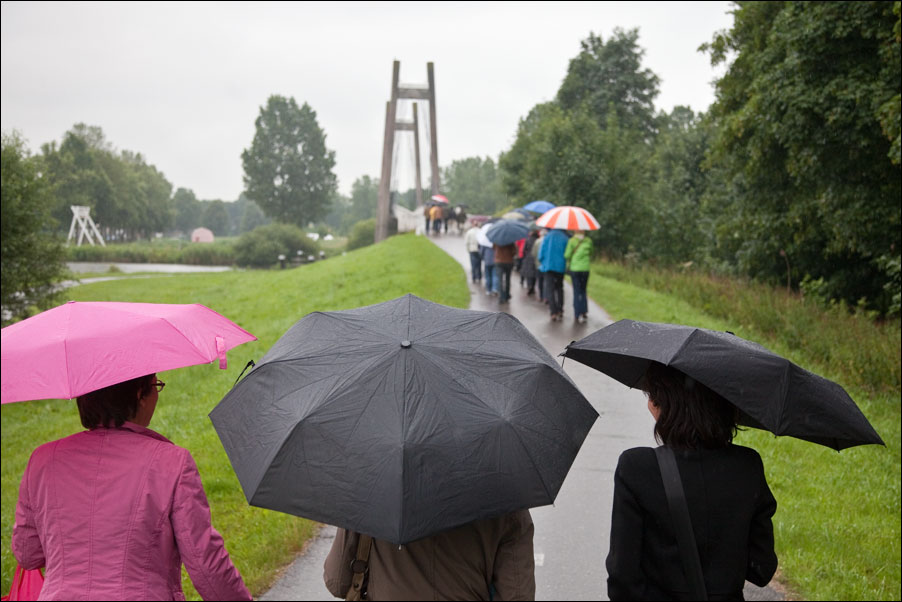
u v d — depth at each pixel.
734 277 27.30
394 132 66.75
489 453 2.31
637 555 2.37
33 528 2.68
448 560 2.57
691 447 2.40
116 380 2.49
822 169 20.36
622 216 32.12
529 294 18.73
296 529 6.48
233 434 2.49
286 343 2.77
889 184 19.81
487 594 2.64
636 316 15.94
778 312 17.22
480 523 2.59
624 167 31.98
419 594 2.57
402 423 2.29
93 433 2.67
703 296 20.03
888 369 13.26
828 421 2.35
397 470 2.20
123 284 48.59
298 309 22.47
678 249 34.34
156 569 2.59
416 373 2.45
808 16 19.44
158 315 2.76
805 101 19.31
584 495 6.81
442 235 44.09
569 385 2.68
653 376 2.50
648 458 2.41
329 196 143.25
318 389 2.44
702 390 2.41
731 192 31.62
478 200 153.88
